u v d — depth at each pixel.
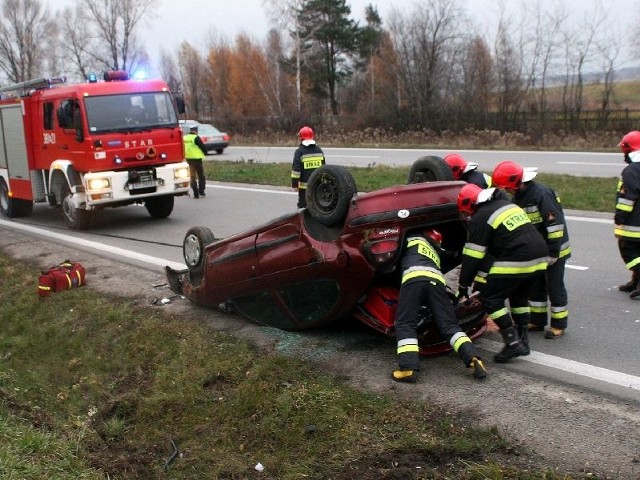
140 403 4.84
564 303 5.50
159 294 7.39
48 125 12.37
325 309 5.41
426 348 5.16
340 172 4.94
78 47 56.06
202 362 5.34
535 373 4.80
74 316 6.94
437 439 3.93
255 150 30.69
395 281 5.30
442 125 31.03
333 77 49.78
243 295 6.00
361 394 4.57
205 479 3.84
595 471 3.53
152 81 12.11
